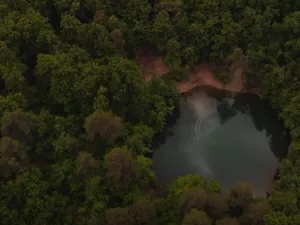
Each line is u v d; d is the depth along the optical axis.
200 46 97.25
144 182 74.50
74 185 72.69
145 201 66.62
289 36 92.62
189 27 96.31
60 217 70.31
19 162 71.06
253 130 93.94
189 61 98.00
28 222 68.12
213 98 98.81
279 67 90.62
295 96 86.12
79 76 80.56
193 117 95.88
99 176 70.81
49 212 68.12
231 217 68.31
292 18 92.44
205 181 77.56
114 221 64.12
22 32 86.06
